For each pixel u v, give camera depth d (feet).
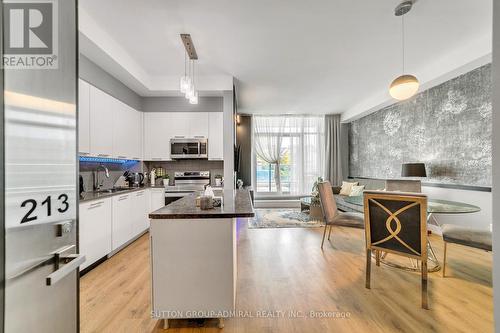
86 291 6.90
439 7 7.34
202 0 6.98
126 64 10.42
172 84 13.12
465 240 7.29
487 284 7.20
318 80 13.51
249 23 8.13
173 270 5.27
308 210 18.76
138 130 13.76
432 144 12.78
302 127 22.39
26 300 2.64
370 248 6.97
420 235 6.12
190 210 5.54
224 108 13.00
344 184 19.35
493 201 3.05
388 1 7.08
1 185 2.36
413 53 10.32
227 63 11.30
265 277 7.76
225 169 13.06
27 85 2.63
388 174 16.55
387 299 6.46
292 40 9.23
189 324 5.48
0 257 2.35
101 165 11.51
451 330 5.24
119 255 9.73
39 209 2.78
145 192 12.55
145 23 8.14
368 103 17.16
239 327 5.38
